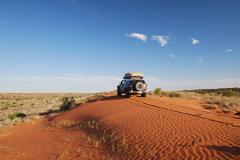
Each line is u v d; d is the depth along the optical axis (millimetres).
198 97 42344
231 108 30422
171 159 11672
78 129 22359
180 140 14000
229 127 15977
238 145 12227
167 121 18625
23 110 46469
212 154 11438
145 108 24578
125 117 21578
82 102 39188
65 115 29734
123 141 15430
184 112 22328
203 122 17641
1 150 18391
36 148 18141
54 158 15258
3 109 50875
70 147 17156
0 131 26469
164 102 30250
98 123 22062
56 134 22078
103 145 16188
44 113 38656
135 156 13008
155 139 14836
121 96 35781
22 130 26219
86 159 14250
